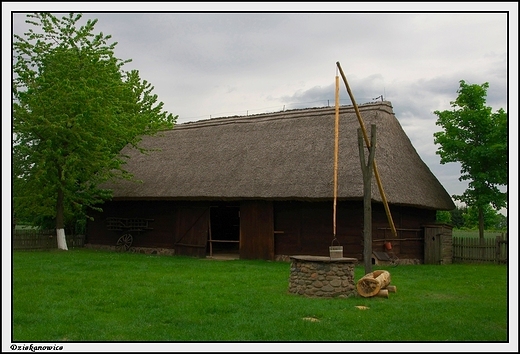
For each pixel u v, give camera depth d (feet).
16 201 73.41
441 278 52.60
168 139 88.74
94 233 88.43
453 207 76.18
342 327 31.19
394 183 65.26
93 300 37.50
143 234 81.71
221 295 39.93
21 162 72.23
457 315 34.68
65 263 57.98
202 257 73.31
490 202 75.92
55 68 72.79
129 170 85.10
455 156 76.02
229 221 98.84
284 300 37.99
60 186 73.00
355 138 68.64
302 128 74.84
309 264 40.14
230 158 75.97
